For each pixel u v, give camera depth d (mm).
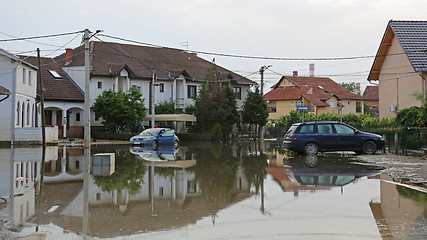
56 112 42969
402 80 34750
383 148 23734
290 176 14141
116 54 49344
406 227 7266
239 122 45969
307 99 65562
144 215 8242
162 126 47000
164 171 15562
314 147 22375
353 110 71750
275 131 52656
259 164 18188
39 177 13859
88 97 26047
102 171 15547
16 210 8688
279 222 7660
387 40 36094
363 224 7492
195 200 9828
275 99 67875
